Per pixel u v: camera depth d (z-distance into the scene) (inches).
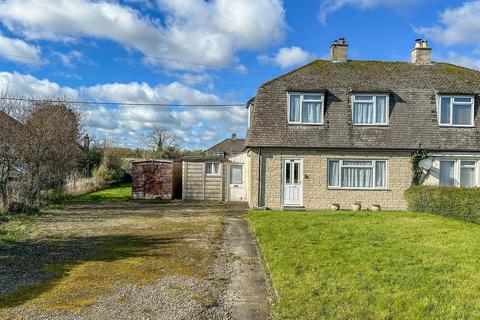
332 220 607.5
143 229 543.8
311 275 317.4
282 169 833.5
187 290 290.8
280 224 561.9
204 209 813.2
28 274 320.2
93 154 1366.9
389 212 729.0
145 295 277.3
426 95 861.8
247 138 874.8
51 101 861.2
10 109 752.3
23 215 655.8
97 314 242.4
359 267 337.7
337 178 835.4
